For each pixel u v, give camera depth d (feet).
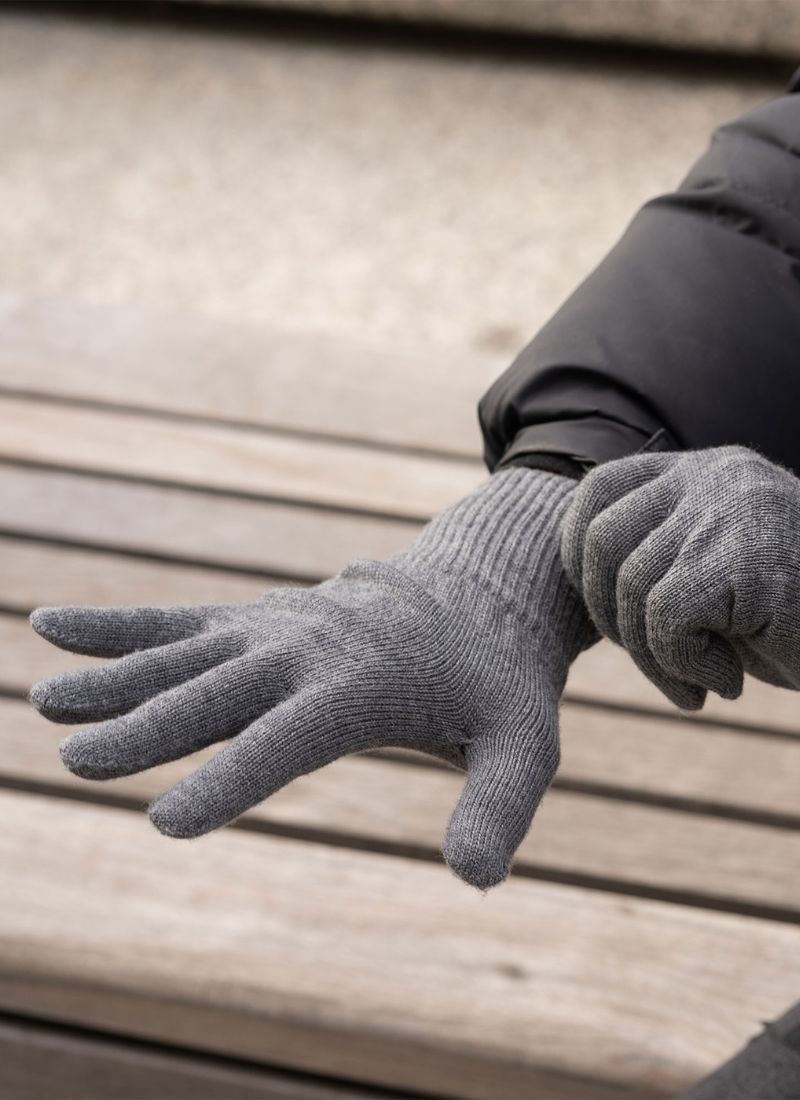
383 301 6.85
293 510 4.85
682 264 3.06
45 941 3.74
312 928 3.76
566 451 3.00
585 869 3.87
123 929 3.76
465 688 2.83
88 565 4.63
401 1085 3.71
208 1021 3.72
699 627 2.73
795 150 3.08
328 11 8.92
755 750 4.09
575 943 3.74
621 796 4.02
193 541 4.73
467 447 5.16
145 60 8.87
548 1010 3.64
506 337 6.61
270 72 8.79
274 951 3.72
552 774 2.84
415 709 2.80
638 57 8.91
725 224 3.09
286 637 2.80
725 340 3.00
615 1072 3.59
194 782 2.67
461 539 2.99
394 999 3.66
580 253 7.22
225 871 3.85
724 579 2.71
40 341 5.65
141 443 5.14
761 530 2.72
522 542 2.98
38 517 4.81
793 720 4.15
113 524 4.78
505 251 7.22
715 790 4.01
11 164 7.84
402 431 5.23
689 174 3.22
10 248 7.17
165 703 2.71
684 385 2.98
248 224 7.43
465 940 3.75
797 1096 3.01
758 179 3.08
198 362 5.57
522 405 3.07
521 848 3.90
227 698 2.74
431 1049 3.64
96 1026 3.81
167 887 3.82
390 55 8.98
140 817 3.95
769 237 3.05
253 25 9.28
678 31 8.50
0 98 8.43
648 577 2.75
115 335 5.70
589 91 8.60
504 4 8.64
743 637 2.80
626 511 2.79
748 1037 3.60
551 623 2.96
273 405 5.35
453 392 5.43
